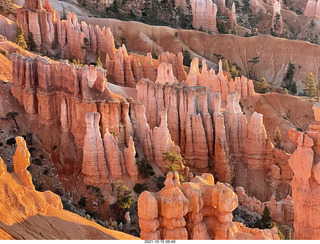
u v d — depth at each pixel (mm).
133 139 76750
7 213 31703
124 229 62250
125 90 96000
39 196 35969
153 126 87000
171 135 85625
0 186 33281
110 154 69125
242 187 76625
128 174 70625
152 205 30625
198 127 82438
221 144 80938
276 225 64500
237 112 86750
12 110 77625
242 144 86375
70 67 76188
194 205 32062
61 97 77312
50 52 129625
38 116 77750
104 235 36094
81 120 74000
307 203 31703
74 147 75000
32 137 75312
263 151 85000
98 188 68000
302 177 31734
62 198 66625
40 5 130500
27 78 77188
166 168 71688
